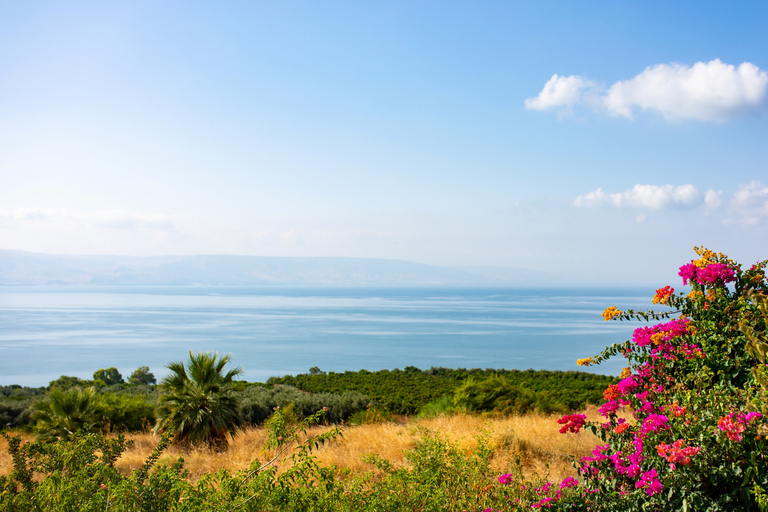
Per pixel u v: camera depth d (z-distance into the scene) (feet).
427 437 17.35
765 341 9.05
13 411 56.80
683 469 8.22
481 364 237.04
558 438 26.86
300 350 293.23
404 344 322.34
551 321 501.15
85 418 37.96
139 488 10.51
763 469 7.67
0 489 12.55
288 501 10.21
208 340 337.31
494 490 13.73
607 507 9.65
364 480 12.44
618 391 10.99
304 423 11.73
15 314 594.24
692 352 10.21
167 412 35.65
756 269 10.76
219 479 10.93
